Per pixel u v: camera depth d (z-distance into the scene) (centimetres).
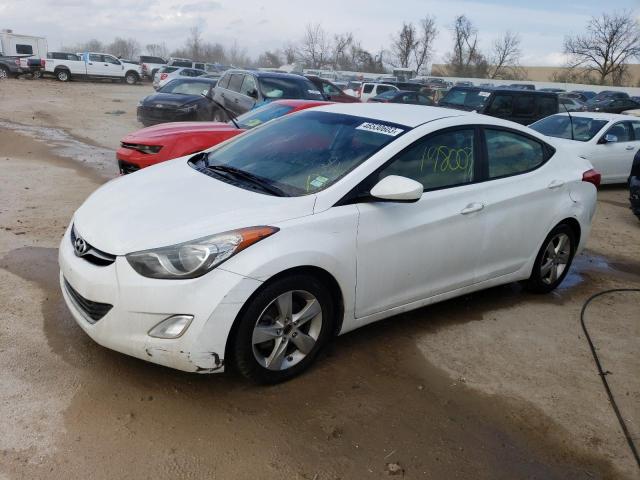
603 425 326
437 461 284
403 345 394
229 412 304
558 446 304
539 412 331
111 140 1314
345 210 338
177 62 4341
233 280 292
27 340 355
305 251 313
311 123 426
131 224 313
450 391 344
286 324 323
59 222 606
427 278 391
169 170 405
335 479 265
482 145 424
